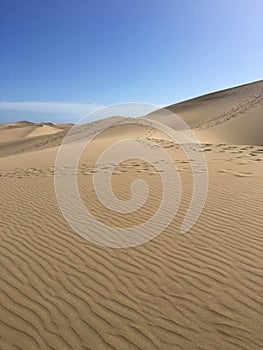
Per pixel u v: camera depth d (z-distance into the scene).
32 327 3.09
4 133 68.25
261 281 3.59
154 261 4.23
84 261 4.32
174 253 4.41
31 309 3.35
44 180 10.14
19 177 11.35
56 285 3.77
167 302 3.36
